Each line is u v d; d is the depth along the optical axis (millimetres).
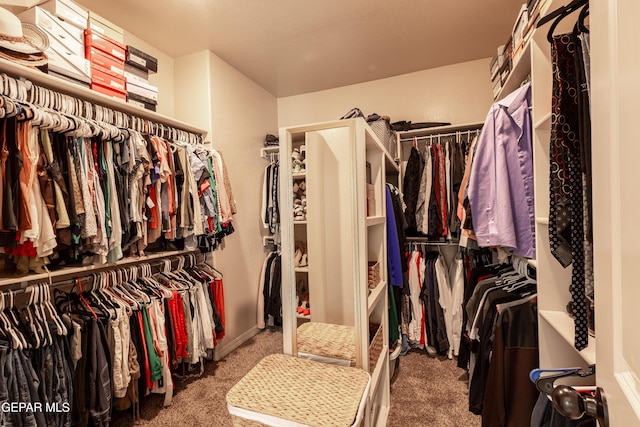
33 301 1392
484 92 2801
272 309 2850
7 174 1184
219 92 2576
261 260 3059
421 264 2473
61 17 1521
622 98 380
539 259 1162
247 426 963
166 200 1897
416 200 2609
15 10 1469
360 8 2010
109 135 1588
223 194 2320
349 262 1337
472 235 1586
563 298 1140
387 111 3100
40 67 1471
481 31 2311
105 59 1741
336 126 1262
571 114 881
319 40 2383
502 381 1340
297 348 1311
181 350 1900
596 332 480
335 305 1366
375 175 1794
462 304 2240
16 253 1291
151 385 1699
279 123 3525
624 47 372
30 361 1226
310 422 888
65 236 1382
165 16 2045
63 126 1370
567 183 906
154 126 2020
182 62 2559
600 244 459
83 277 1637
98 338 1464
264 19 2100
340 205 1340
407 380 2027
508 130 1260
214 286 2291
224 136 2609
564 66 893
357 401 988
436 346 2377
